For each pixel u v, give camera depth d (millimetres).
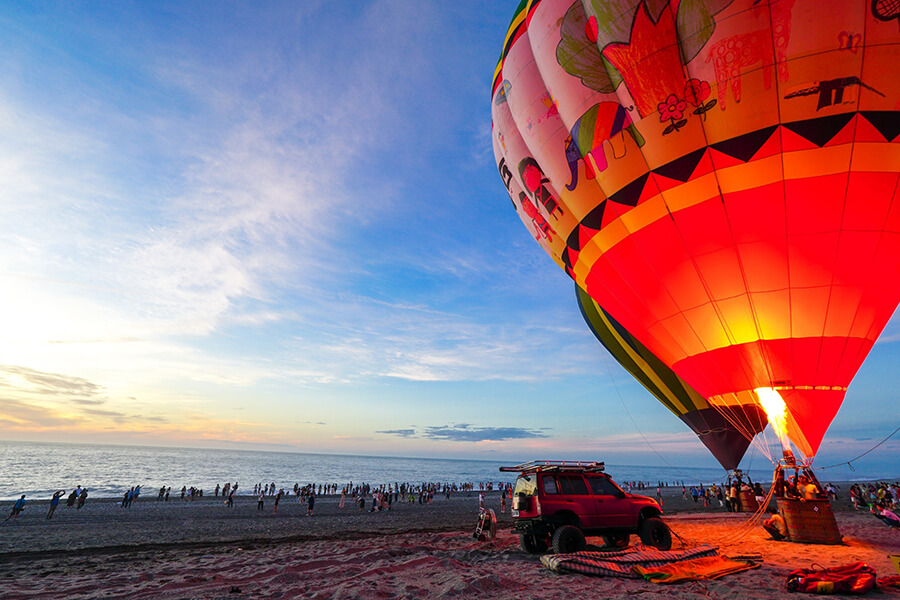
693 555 8109
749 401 10336
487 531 14133
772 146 9195
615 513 9570
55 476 91500
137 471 116188
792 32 8734
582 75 11375
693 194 10055
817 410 9555
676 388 17141
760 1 8914
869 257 9078
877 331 9562
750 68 9062
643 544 9406
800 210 9219
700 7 9430
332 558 9211
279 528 19234
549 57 12180
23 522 21266
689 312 10766
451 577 6871
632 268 11438
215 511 28734
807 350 9555
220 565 8945
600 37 10883
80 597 6125
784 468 10711
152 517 24125
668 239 10562
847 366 9516
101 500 37875
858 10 8336
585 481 9977
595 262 12500
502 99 14516
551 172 12641
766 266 9641
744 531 13781
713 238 10016
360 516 26172
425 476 164125
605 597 5926
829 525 10172
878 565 8039
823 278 9312
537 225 14344
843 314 9359
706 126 9680
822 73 8648
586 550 8859
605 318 18734
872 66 8406
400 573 7484
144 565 9562
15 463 122875
